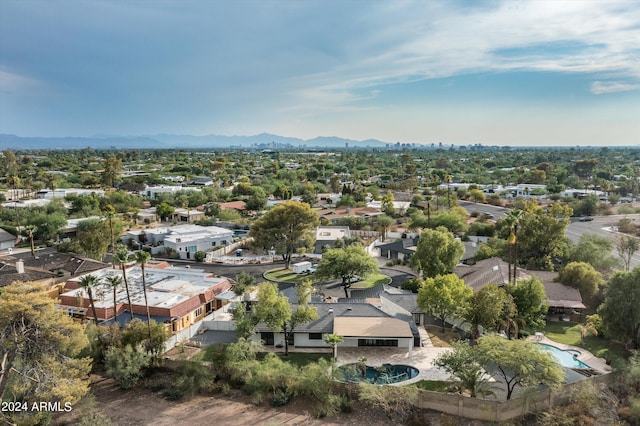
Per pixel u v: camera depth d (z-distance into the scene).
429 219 104.75
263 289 48.69
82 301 56.41
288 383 39.91
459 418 35.41
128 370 41.66
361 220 122.31
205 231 105.75
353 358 46.16
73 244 89.38
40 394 32.19
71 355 37.59
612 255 74.81
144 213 135.12
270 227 85.44
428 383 40.94
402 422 35.97
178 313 54.91
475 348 37.72
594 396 35.41
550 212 77.88
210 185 187.88
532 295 49.91
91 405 37.88
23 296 32.44
